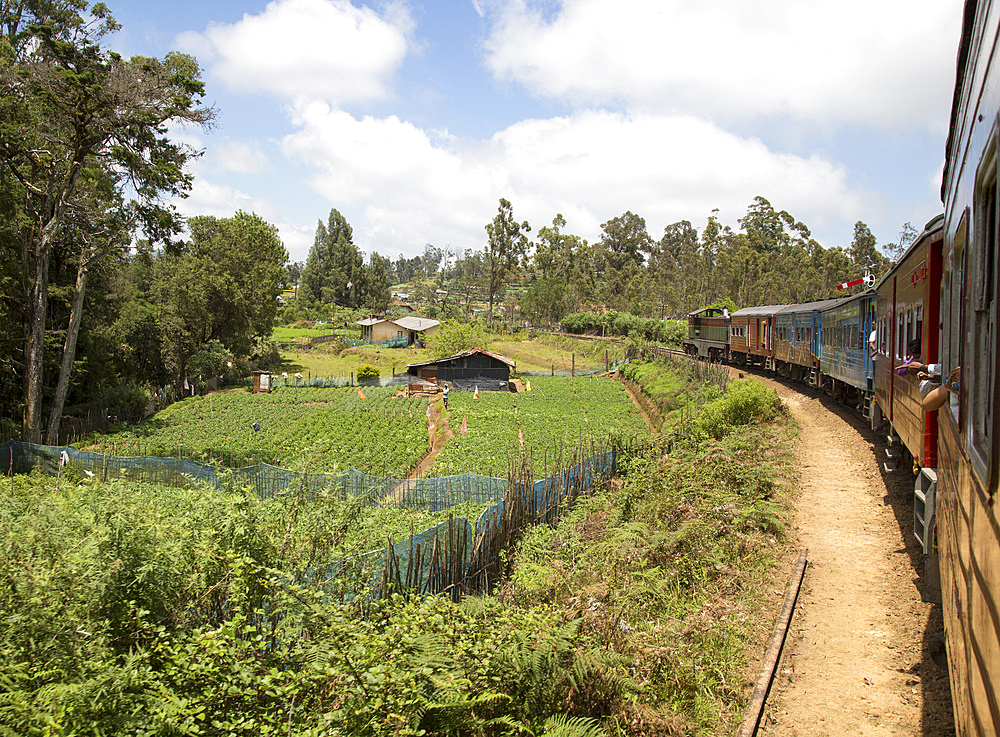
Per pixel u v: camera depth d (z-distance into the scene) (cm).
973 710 355
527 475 1817
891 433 1588
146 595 719
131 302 5525
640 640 927
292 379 6562
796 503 1466
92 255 3691
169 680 632
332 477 1126
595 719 739
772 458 1814
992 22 342
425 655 729
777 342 3772
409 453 3475
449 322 7319
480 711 732
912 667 797
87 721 541
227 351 6406
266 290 6912
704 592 1087
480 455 3238
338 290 16212
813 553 1191
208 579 773
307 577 884
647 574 1132
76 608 681
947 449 599
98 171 3744
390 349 9562
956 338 525
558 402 4903
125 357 5228
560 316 10788
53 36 3216
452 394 5494
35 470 2488
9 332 3641
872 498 1451
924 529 921
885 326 1603
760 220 11750
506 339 9831
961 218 500
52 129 3278
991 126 331
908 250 1264
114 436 3894
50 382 4266
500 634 830
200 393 6000
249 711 628
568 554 1405
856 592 1023
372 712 623
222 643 638
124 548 739
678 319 9944
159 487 2083
